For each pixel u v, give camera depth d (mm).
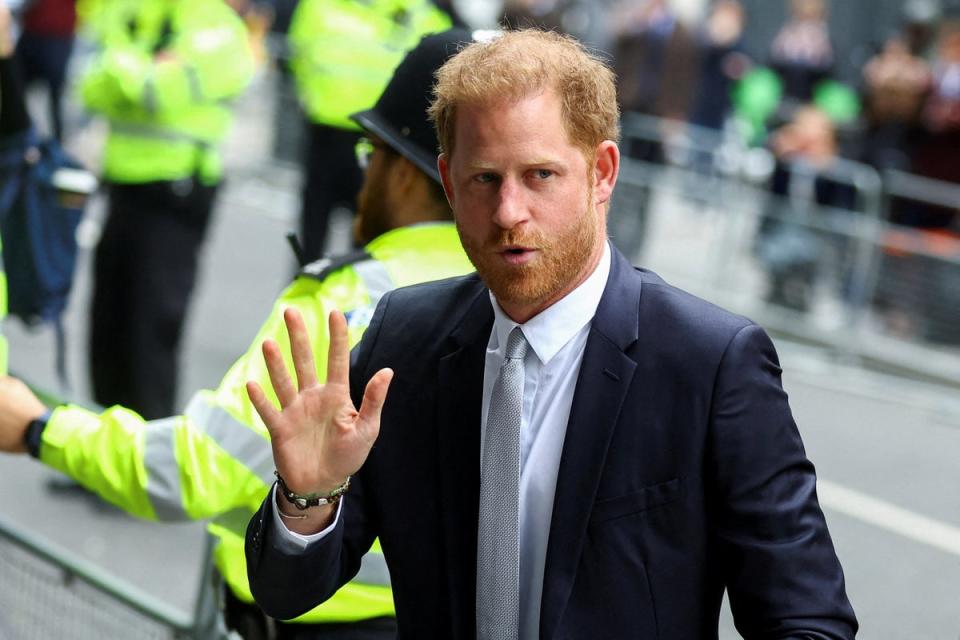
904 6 55438
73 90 44531
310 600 7227
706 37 45094
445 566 7234
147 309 21422
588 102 6633
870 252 32656
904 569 21484
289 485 6934
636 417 6840
